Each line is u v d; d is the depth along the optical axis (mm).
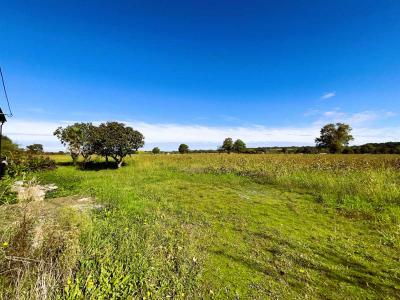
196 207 7965
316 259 4512
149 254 4199
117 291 3217
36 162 18688
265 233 5727
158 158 29391
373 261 4457
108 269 3598
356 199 8609
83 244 4137
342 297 3441
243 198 9320
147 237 4988
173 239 5199
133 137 21094
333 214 7273
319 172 14227
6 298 2814
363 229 6066
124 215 6559
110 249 4148
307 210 7691
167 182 12922
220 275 3928
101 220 5832
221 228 6051
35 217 4273
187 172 16672
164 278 3680
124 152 21000
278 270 4121
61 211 5887
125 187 11125
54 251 3678
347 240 5379
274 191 10633
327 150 61750
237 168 17328
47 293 2920
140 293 3268
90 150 21766
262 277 3910
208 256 4547
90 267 3588
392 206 7738
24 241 3625
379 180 10492
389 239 5383
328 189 10172
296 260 4457
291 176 12953
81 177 15133
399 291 3578
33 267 3311
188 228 5973
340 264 4344
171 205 8023
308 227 6195
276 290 3576
